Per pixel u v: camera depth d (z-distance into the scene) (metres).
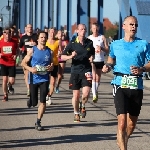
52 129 14.63
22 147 12.23
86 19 48.78
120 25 35.75
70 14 57.62
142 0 30.30
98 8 47.06
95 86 19.88
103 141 13.02
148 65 10.76
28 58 14.88
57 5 63.25
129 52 10.84
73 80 15.75
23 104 19.72
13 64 20.73
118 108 10.70
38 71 14.69
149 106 19.73
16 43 20.73
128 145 12.59
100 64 19.75
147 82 28.92
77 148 12.20
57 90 23.84
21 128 14.70
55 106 19.31
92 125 15.34
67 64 51.28
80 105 16.73
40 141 12.96
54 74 19.72
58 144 12.62
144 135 13.87
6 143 12.69
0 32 34.66
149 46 10.89
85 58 15.63
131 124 11.18
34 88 14.87
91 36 19.70
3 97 22.03
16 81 30.53
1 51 20.64
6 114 17.23
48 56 14.91
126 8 31.83
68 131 14.35
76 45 15.53
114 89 10.89
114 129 14.72
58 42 20.25
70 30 57.66
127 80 10.78
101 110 18.47
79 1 48.66
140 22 29.92
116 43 10.98
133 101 10.90
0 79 31.92
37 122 14.52
